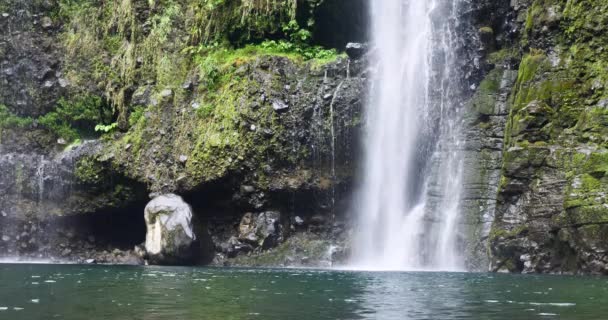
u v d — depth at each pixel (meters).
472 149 17.05
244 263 18.61
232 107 19.23
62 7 23.03
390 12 20.17
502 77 17.45
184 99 20.27
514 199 15.29
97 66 22.28
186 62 21.08
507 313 7.31
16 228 20.78
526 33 16.67
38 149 21.91
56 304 8.03
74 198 20.59
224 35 21.12
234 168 18.84
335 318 6.86
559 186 14.49
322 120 19.02
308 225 19.14
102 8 22.81
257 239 18.73
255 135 18.86
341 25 20.98
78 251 20.86
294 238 18.94
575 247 13.86
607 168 13.86
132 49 21.84
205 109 19.70
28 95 22.31
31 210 20.75
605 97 14.74
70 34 22.73
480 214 16.31
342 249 18.53
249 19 20.81
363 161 18.94
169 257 17.98
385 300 8.52
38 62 22.48
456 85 18.55
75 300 8.47
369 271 14.94
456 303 8.21
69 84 22.27
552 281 11.75
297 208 19.19
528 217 14.80
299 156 18.97
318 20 20.81
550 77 15.67
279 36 20.91
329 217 19.08
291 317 6.93
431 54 19.05
